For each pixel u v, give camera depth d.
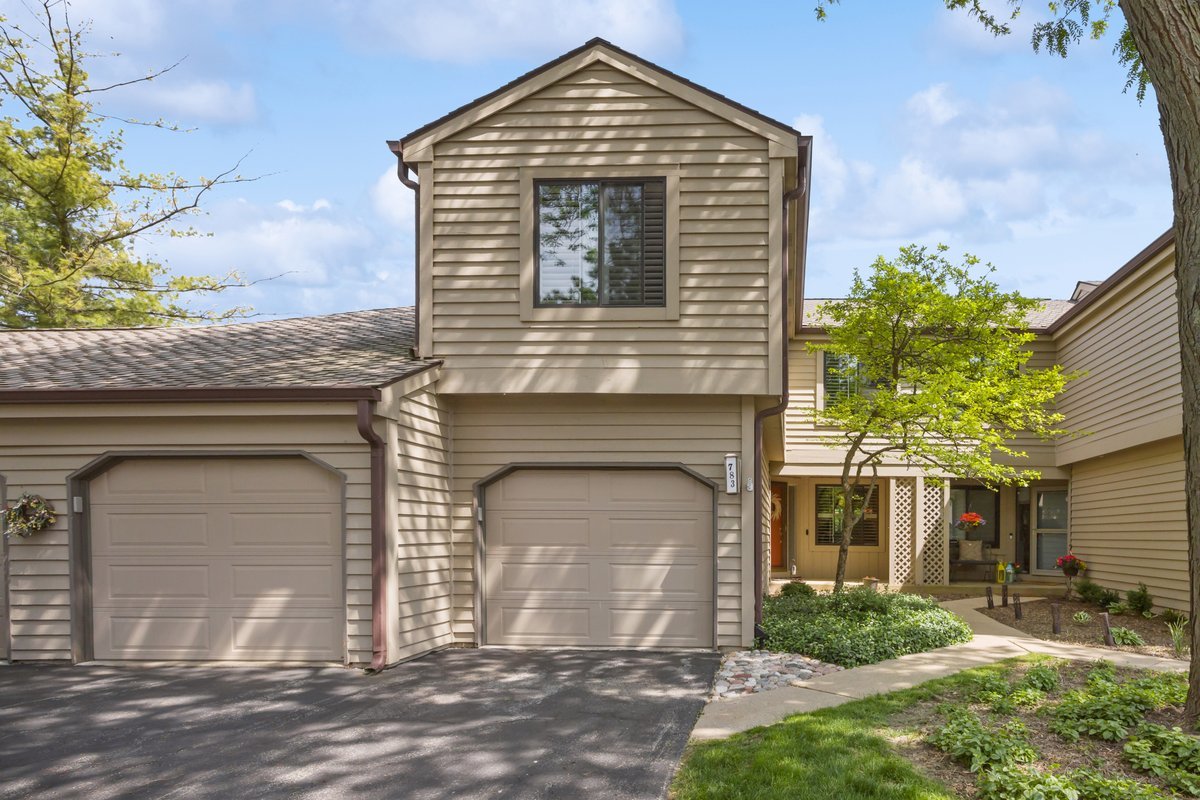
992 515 18.44
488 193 9.13
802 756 5.15
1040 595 15.76
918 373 11.51
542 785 4.91
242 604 8.23
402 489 8.25
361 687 7.22
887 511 18.41
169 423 8.25
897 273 11.02
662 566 9.16
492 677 7.61
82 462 8.31
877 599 10.64
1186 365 5.49
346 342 10.32
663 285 9.00
